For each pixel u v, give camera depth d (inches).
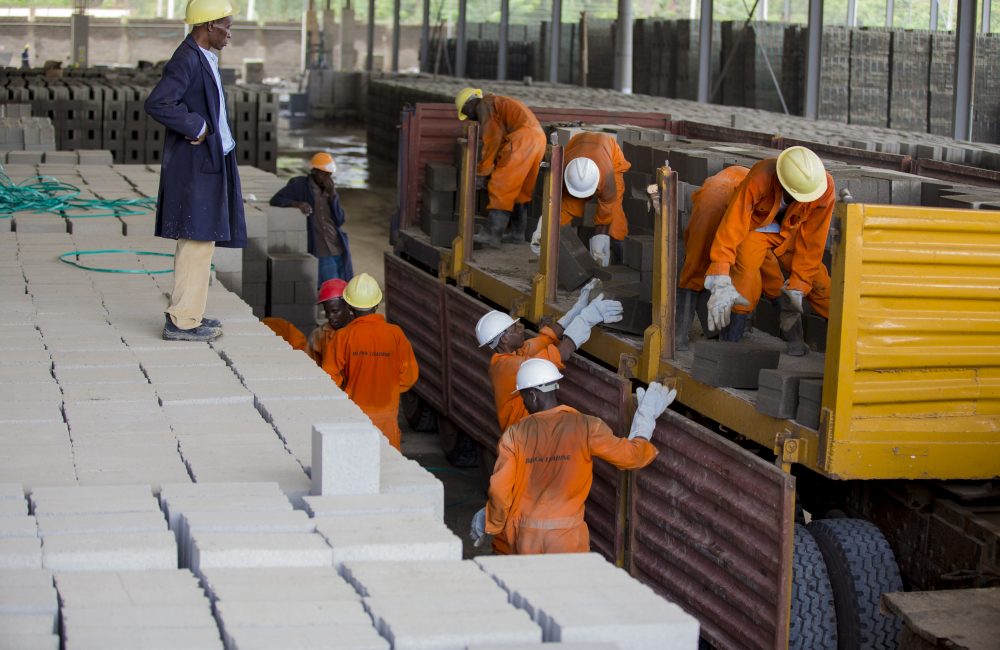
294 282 413.1
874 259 199.8
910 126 760.3
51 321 273.7
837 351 201.8
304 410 214.4
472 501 345.4
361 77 1760.6
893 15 940.0
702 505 233.6
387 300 434.9
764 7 1088.8
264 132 914.7
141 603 131.5
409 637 121.7
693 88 1044.5
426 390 392.5
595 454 235.3
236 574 140.4
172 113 237.8
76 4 2186.3
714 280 241.1
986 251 206.2
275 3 2524.6
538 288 312.2
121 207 426.0
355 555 147.0
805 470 254.4
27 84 927.7
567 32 1411.2
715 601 231.9
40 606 129.2
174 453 189.9
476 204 441.7
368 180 1098.7
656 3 1633.9
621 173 354.0
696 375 241.6
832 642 215.2
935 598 193.5
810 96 722.8
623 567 264.5
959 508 217.5
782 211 247.1
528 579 141.9
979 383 211.5
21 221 386.0
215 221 249.6
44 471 178.9
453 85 1242.6
